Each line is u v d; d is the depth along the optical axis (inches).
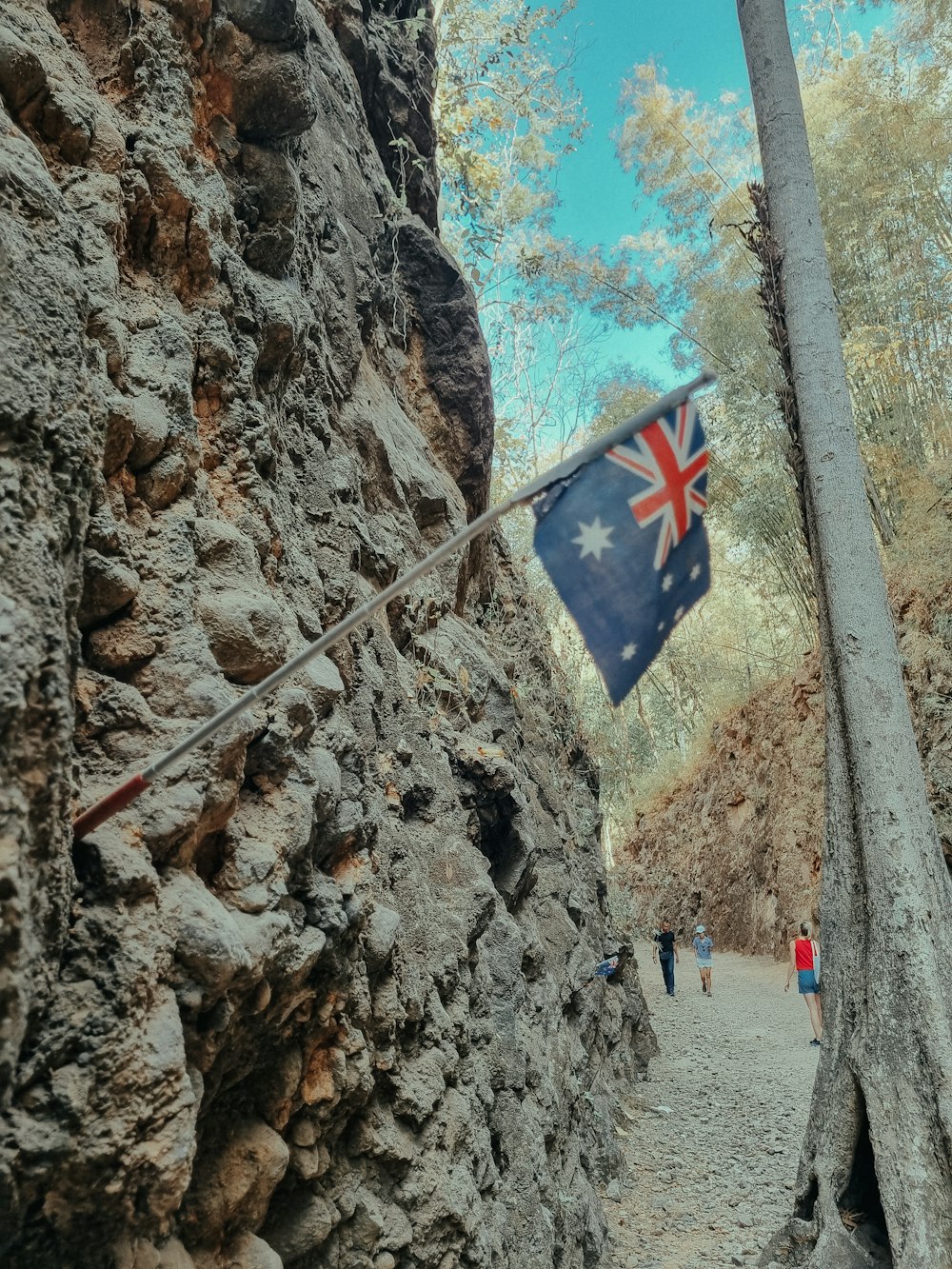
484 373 297.1
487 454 305.0
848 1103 208.5
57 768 68.9
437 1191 125.9
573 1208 197.9
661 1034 475.8
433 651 227.1
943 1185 185.8
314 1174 105.2
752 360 617.0
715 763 892.0
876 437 621.3
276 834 102.1
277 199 150.3
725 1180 261.6
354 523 179.0
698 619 1016.2
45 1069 68.3
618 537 99.5
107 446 96.2
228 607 105.9
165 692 93.9
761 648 941.8
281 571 132.6
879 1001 207.0
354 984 117.5
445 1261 124.8
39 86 98.8
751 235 281.7
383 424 229.6
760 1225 229.9
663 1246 220.2
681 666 1040.8
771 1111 326.3
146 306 113.0
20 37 100.3
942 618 516.1
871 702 228.4
